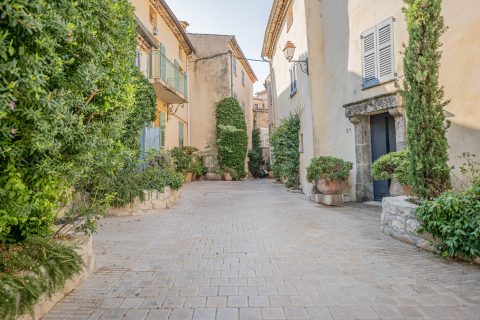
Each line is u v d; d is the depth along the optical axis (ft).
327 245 16.01
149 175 28.40
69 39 9.11
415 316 8.75
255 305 9.53
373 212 24.95
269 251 15.14
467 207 12.98
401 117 25.30
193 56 72.38
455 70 20.04
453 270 12.21
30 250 9.39
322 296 10.11
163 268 12.83
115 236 18.20
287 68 49.85
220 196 37.73
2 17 6.20
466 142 19.38
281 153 46.14
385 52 26.55
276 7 48.73
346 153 31.60
